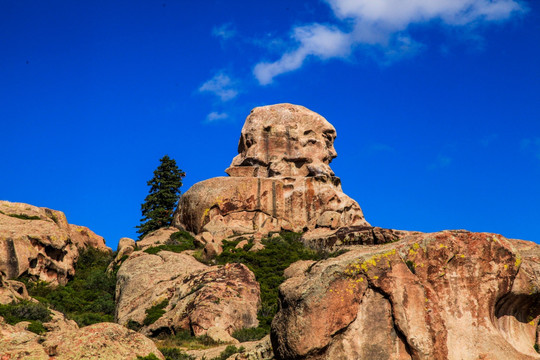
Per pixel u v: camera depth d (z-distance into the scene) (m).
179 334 40.66
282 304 25.59
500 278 26.00
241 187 65.62
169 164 78.31
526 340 26.23
